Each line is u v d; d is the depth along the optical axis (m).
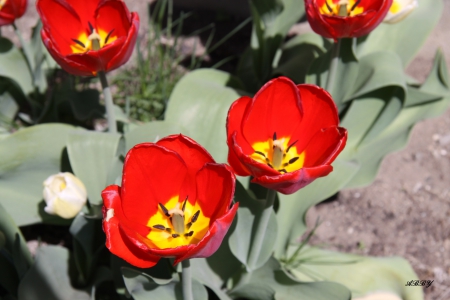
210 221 0.64
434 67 0.89
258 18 0.94
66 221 0.85
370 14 0.72
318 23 0.74
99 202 0.79
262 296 0.78
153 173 0.63
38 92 0.96
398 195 0.99
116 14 0.76
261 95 0.64
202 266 0.80
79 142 0.81
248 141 0.67
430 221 0.96
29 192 0.85
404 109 0.92
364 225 0.96
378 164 0.88
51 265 0.79
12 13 0.84
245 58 1.04
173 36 1.16
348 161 0.86
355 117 0.90
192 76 0.94
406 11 0.82
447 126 1.07
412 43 0.92
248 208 0.74
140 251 0.61
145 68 1.04
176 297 0.72
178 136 0.62
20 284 0.76
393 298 0.84
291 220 0.82
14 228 0.77
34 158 0.84
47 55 1.00
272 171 0.61
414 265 0.92
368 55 0.87
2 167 0.83
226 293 0.81
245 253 0.76
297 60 0.95
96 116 1.00
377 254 0.93
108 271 0.81
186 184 0.64
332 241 0.94
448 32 1.19
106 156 0.81
